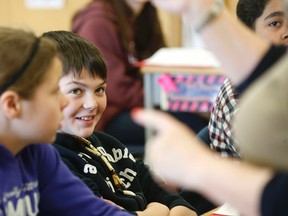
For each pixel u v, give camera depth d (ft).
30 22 19.48
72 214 4.80
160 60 12.60
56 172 4.77
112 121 12.98
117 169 6.16
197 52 13.46
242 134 2.78
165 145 2.66
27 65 4.08
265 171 2.63
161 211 6.02
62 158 5.57
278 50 3.32
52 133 4.28
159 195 6.39
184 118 12.16
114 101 13.05
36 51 4.14
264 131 2.67
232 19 3.31
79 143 5.79
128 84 13.19
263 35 6.24
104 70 5.87
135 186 6.23
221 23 3.24
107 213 4.83
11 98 4.06
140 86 13.37
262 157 2.69
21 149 4.42
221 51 3.30
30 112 4.14
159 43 14.25
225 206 5.91
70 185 4.79
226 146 6.63
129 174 6.23
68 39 5.77
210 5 3.20
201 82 11.91
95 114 5.81
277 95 2.67
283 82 2.68
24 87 4.07
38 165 4.62
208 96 11.93
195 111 12.13
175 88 12.05
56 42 5.68
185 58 12.78
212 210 6.44
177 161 2.64
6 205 4.16
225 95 6.59
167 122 2.71
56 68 4.26
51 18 19.34
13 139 4.24
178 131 2.68
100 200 4.89
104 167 5.88
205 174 2.60
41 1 19.25
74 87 5.65
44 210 4.77
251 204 2.56
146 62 12.60
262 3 6.16
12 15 19.54
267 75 3.00
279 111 2.64
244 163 2.75
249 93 2.89
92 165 5.71
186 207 6.27
